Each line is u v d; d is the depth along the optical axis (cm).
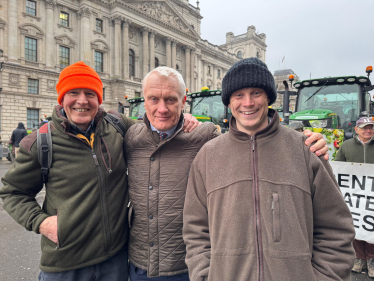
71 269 149
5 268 303
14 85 2366
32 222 148
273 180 121
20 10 2405
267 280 114
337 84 652
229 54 5075
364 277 291
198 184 143
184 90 159
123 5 2972
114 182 165
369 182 293
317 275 116
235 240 121
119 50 3003
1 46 2308
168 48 3569
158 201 159
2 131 2305
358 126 337
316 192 122
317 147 126
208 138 167
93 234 154
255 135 128
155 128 160
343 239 119
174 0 3997
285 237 114
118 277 166
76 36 2791
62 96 153
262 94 129
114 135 171
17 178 153
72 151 152
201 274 128
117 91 2953
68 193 151
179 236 159
